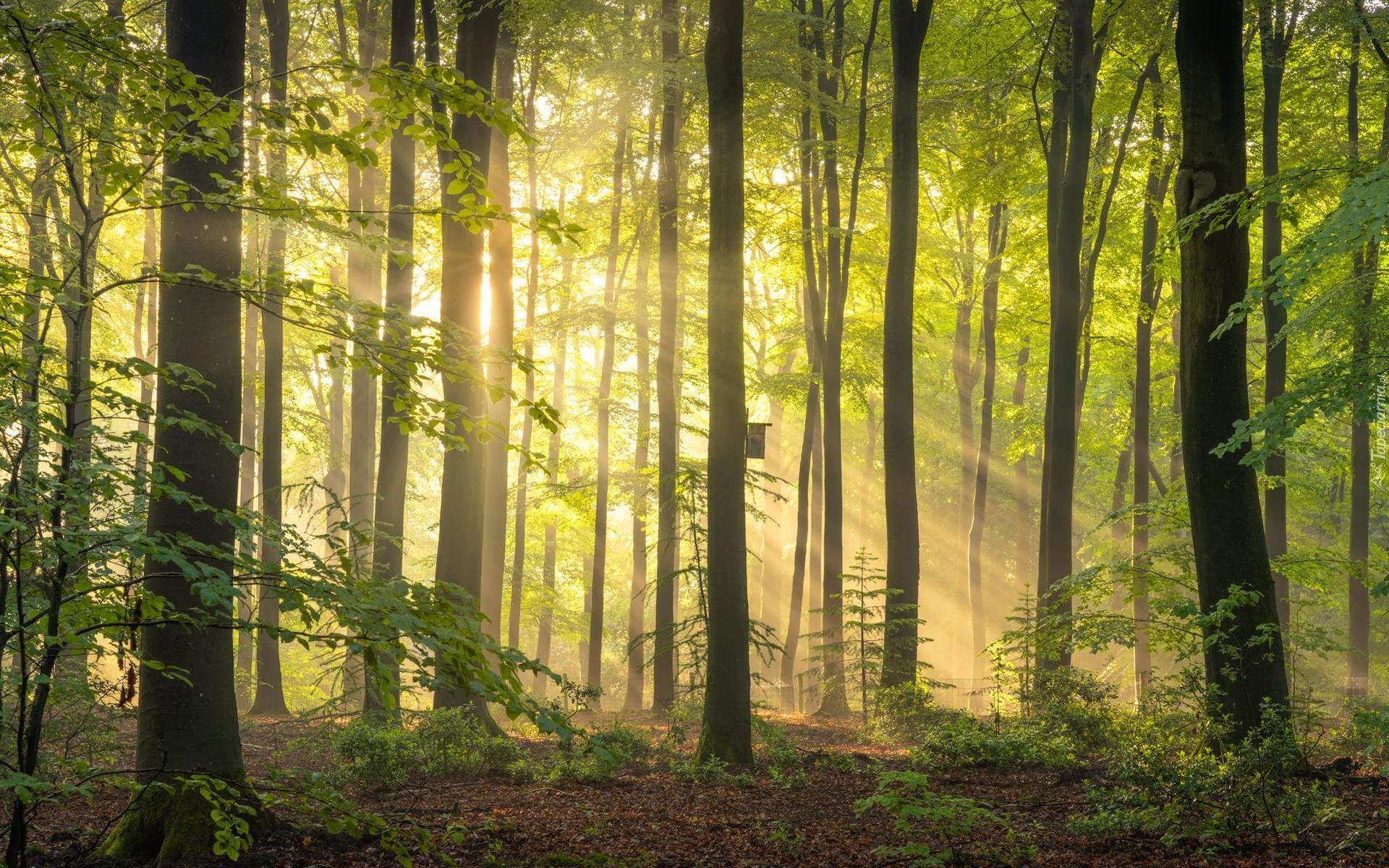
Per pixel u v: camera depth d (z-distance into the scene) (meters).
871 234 22.06
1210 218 9.16
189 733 6.52
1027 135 18.30
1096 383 29.42
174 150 3.51
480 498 12.71
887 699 14.18
